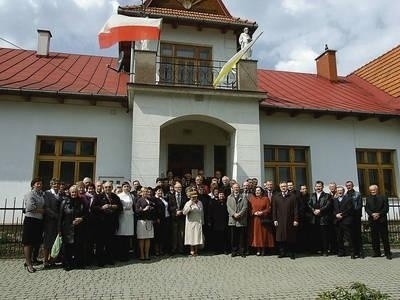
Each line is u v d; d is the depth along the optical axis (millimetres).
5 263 7844
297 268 7578
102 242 7688
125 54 14078
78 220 7375
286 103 13203
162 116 10828
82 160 11641
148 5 13453
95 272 7059
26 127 11188
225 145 13094
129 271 7145
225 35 13641
